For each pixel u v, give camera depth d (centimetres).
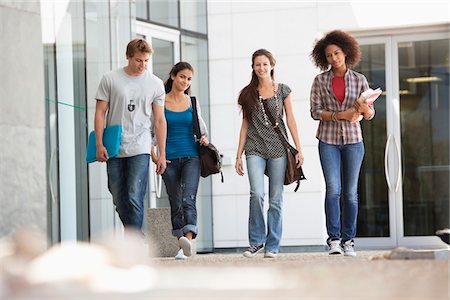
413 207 1484
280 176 923
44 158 784
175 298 142
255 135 926
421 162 1486
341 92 912
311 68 1537
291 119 931
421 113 1490
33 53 779
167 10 1475
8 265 148
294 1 1545
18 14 761
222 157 1541
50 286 145
